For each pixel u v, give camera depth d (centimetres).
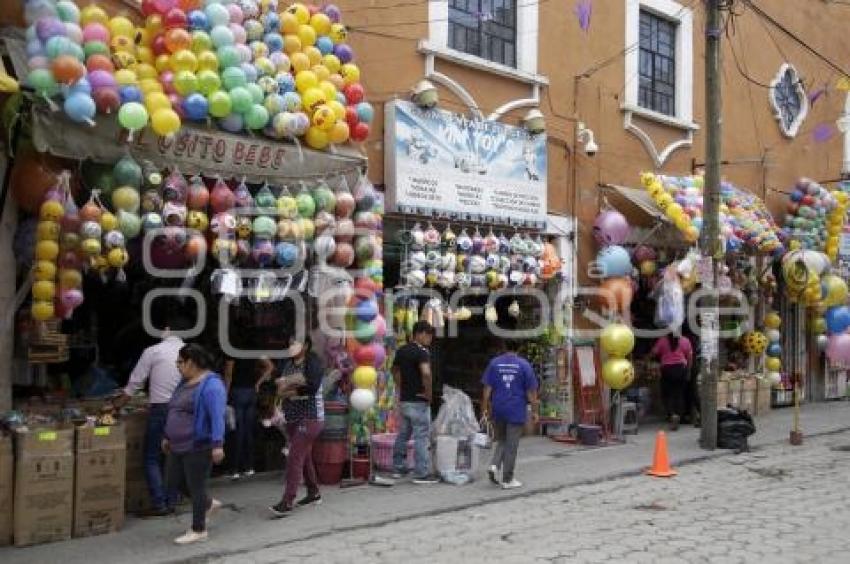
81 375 869
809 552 661
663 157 1410
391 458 934
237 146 818
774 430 1361
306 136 883
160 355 762
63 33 693
